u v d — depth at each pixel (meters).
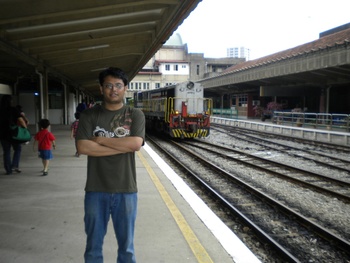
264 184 9.21
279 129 24.20
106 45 13.34
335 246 5.14
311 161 12.99
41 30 9.98
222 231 4.54
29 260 3.63
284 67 26.44
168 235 4.38
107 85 2.84
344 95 29.36
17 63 14.18
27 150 11.51
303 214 6.80
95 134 2.85
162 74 68.81
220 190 8.44
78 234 4.36
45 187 6.71
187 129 18.72
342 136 18.45
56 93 25.48
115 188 2.84
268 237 5.02
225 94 49.94
